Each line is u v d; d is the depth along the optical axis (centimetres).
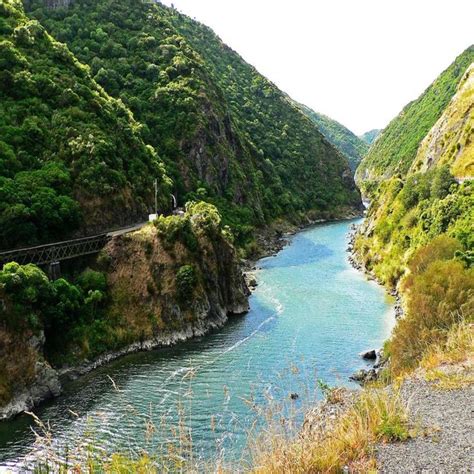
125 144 7819
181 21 19625
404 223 8219
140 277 5716
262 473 1195
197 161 10719
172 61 11944
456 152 9875
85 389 4219
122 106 8925
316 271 8638
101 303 5334
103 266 5738
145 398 3912
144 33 12356
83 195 6325
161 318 5481
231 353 4922
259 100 19112
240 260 9038
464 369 1916
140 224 6944
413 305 3372
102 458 1454
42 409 3891
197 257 6178
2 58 6994
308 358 4694
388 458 1237
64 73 7756
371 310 6325
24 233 5394
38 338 4297
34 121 6519
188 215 6619
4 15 8075
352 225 14625
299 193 16200
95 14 12331
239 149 13275
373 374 4038
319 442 1324
